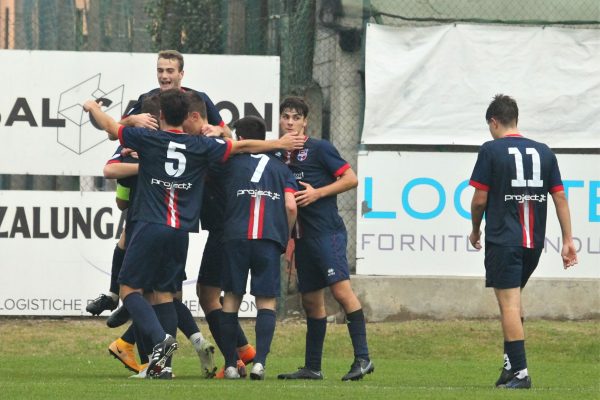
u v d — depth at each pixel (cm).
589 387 2970
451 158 4581
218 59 4509
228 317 2928
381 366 3641
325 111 4641
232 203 2880
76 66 4491
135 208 2794
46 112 4481
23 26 4616
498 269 2736
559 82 4662
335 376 3225
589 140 4666
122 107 4506
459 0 4638
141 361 3105
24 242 4462
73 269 4481
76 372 3288
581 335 4291
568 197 4612
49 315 4475
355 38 4634
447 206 4588
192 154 2783
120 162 2927
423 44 4612
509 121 2791
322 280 3011
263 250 2881
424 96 4600
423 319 4562
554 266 4600
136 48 4641
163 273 2812
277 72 4534
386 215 4566
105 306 3222
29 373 3244
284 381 2881
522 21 4659
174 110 2792
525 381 2734
